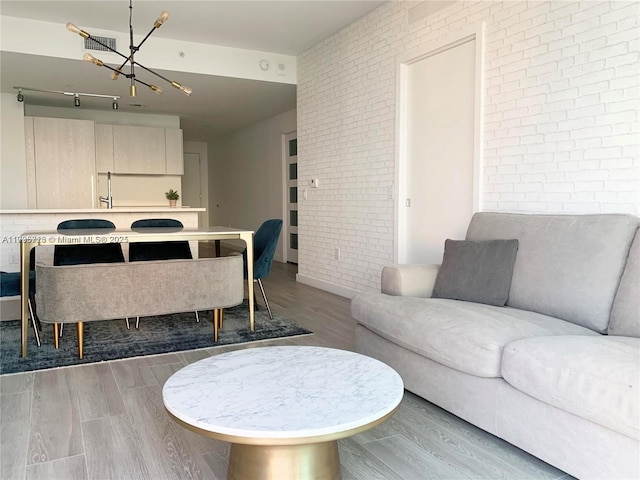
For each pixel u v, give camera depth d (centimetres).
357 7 444
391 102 432
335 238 528
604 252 221
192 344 330
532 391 173
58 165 689
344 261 513
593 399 151
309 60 564
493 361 188
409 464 183
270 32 508
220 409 141
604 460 153
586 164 273
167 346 325
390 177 437
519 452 192
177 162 811
